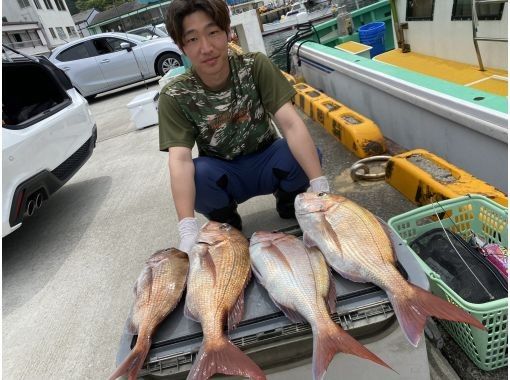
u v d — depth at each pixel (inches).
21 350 92.7
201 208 94.2
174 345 53.7
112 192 170.4
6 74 161.2
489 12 123.0
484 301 60.8
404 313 48.0
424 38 160.2
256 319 54.1
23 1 1211.9
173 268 62.6
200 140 90.0
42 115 147.3
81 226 146.3
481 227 78.0
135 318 57.2
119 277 110.5
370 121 132.1
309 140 80.4
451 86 104.3
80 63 410.6
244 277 60.0
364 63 143.8
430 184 92.0
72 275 117.7
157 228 130.6
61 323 98.4
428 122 110.1
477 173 97.9
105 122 315.0
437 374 63.7
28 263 131.3
